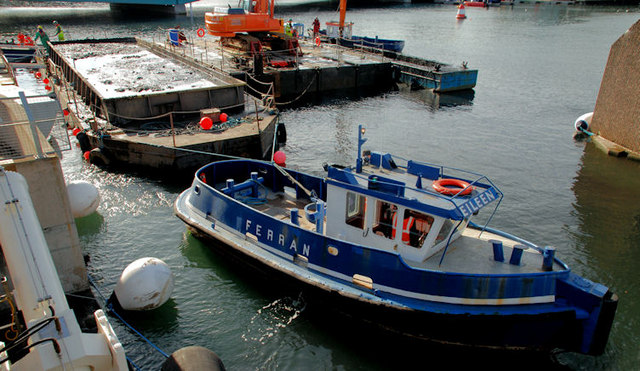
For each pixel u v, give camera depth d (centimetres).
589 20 8369
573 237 1630
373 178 1138
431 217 1059
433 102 3519
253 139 2183
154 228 1641
